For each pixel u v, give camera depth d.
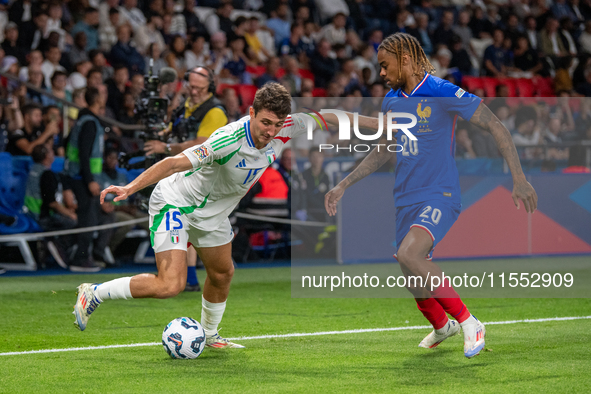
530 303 11.08
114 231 16.12
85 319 6.89
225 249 7.10
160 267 6.71
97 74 17.98
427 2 29.41
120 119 18.12
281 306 10.81
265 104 6.16
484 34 28.92
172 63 21.19
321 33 26.27
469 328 6.72
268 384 5.97
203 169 6.65
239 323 9.30
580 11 32.06
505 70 27.16
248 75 23.42
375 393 5.67
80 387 5.87
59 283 13.18
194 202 6.79
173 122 11.66
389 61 7.24
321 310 10.43
